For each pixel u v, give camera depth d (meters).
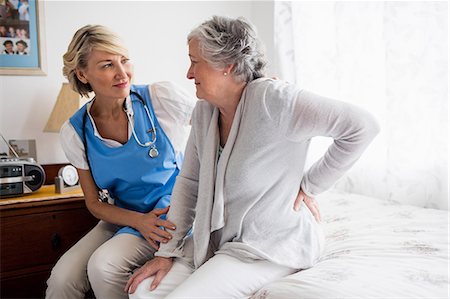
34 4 2.22
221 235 1.37
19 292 1.85
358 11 2.29
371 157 2.33
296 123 1.19
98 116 1.67
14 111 2.22
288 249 1.31
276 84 1.24
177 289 1.21
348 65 2.37
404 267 1.28
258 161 1.23
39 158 2.29
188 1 2.70
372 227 1.71
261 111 1.21
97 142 1.65
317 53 2.57
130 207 1.75
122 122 1.65
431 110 2.01
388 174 2.19
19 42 2.21
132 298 1.32
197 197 1.47
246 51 1.25
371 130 1.17
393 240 1.53
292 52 2.75
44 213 1.87
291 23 2.72
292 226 1.32
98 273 1.44
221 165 1.29
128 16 2.51
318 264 1.36
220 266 1.26
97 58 1.52
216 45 1.22
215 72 1.25
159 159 1.66
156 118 1.66
